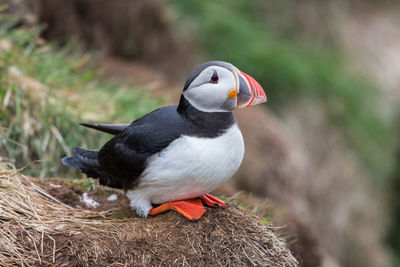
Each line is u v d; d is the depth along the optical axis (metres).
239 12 14.72
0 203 4.17
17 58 6.36
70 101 6.67
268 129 10.09
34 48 7.32
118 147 4.22
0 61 6.22
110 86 8.21
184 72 11.71
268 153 9.62
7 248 3.83
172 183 4.02
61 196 4.99
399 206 16.81
